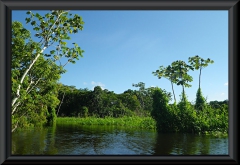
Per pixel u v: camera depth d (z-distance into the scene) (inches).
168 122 636.1
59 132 657.0
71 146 434.6
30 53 340.8
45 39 286.7
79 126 898.1
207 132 591.5
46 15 275.6
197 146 422.6
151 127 793.6
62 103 1460.4
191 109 625.9
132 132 669.9
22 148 405.1
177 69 940.0
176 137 543.5
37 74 415.2
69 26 287.7
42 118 549.0
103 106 1412.4
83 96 1427.2
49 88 487.5
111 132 675.4
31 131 653.3
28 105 429.4
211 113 624.7
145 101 1412.4
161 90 657.0
